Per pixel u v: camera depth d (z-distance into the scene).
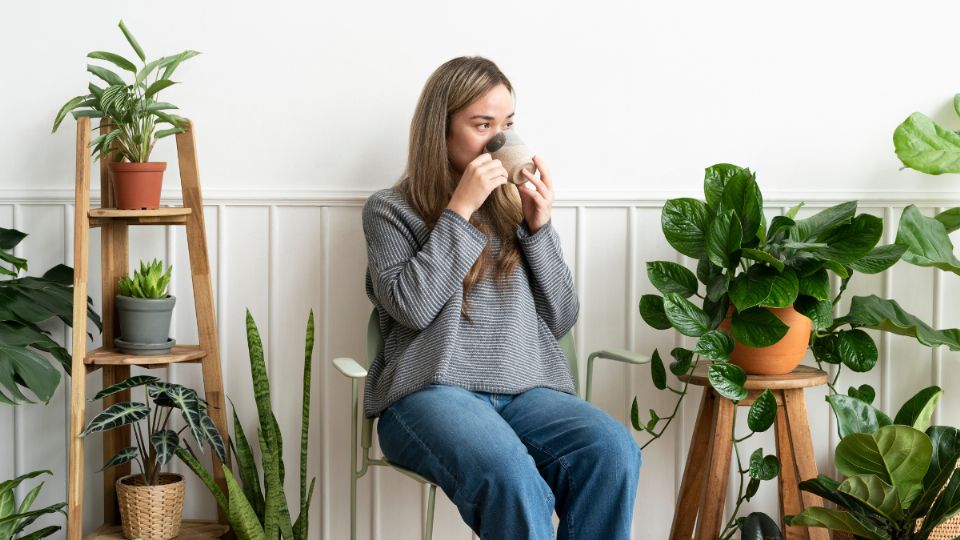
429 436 1.57
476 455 1.49
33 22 2.11
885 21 2.17
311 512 2.16
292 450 2.16
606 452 1.58
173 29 2.12
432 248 1.74
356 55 2.13
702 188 2.18
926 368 2.21
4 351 1.78
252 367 1.92
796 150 2.18
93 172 2.12
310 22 2.13
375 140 2.14
